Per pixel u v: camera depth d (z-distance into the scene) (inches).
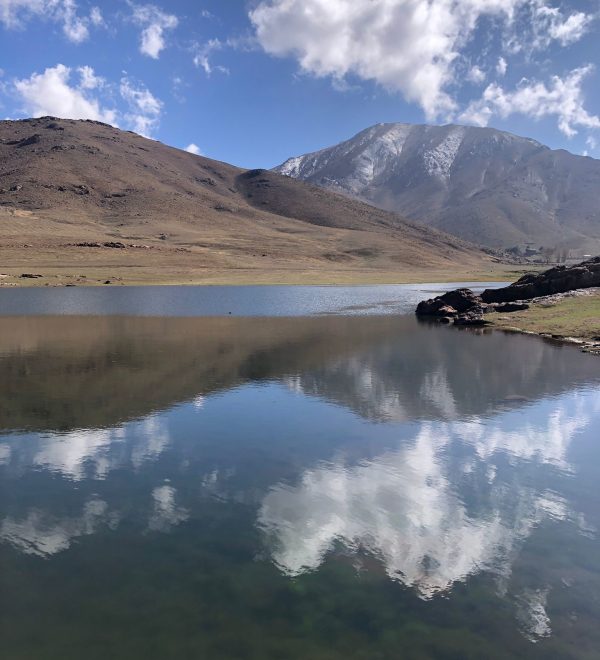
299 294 3853.3
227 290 4286.4
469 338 1608.0
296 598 360.5
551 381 1015.0
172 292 3988.7
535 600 359.3
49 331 1787.6
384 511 489.7
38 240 7278.5
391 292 4148.6
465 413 800.9
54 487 539.5
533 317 1962.4
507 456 629.3
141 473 575.8
